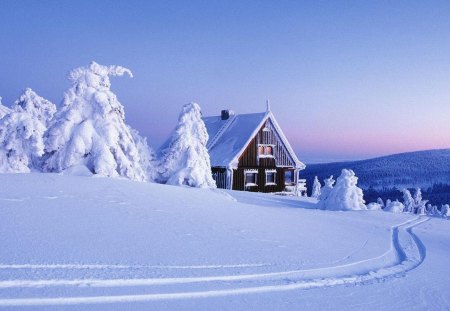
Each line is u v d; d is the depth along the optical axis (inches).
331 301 245.4
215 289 236.5
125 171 740.0
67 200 427.2
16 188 453.7
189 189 724.0
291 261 320.8
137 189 572.1
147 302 204.8
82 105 729.6
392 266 364.8
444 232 642.8
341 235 492.4
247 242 366.3
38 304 185.8
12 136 691.4
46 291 199.3
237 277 264.8
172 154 1026.1
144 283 230.5
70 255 253.9
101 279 223.1
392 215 810.8
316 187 2097.7
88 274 227.6
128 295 209.0
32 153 706.8
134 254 276.2
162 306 202.4
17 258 236.1
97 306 191.0
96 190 508.7
